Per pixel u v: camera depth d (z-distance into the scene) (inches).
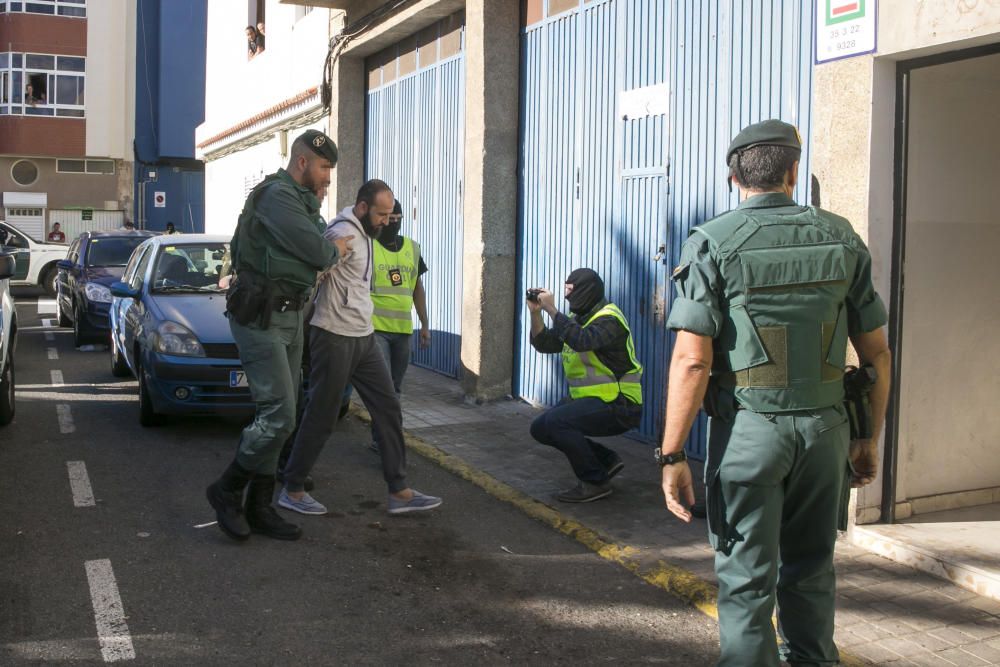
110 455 279.3
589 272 231.0
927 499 213.9
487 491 247.9
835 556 195.5
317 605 173.0
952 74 205.3
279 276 193.5
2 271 284.0
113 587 178.2
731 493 122.7
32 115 1365.7
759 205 127.0
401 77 461.1
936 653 152.8
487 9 349.4
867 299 128.0
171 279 341.1
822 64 204.7
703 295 121.7
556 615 170.9
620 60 299.4
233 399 297.9
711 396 126.2
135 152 1418.6
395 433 225.9
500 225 357.1
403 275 282.8
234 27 743.7
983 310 217.9
